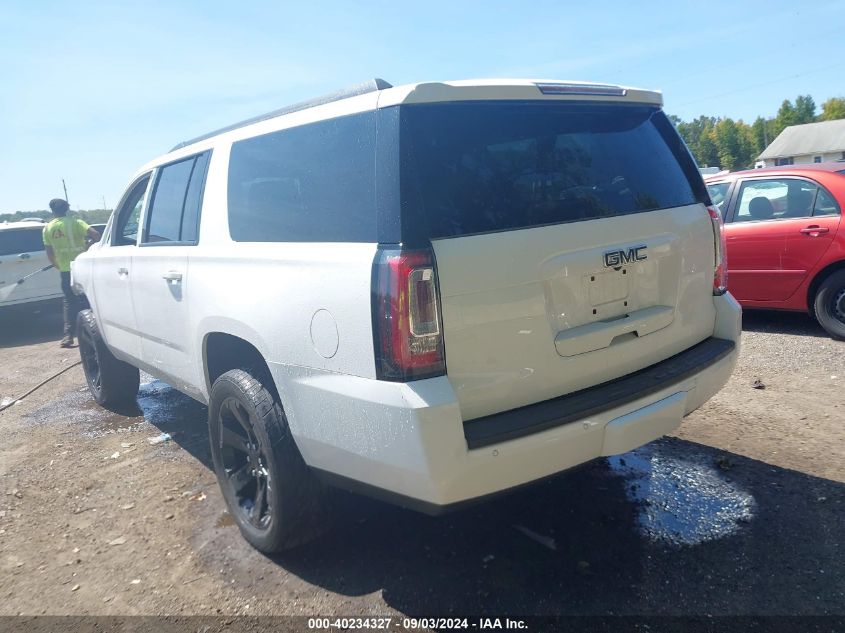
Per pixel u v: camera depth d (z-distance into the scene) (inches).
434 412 88.2
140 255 166.4
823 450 151.4
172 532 138.8
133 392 230.4
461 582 113.6
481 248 94.3
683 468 148.6
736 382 200.2
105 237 209.8
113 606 114.7
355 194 100.2
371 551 125.2
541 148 106.5
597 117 116.3
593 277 105.0
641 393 105.7
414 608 107.9
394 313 90.3
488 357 95.0
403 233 91.6
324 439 104.2
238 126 142.0
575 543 123.0
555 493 141.9
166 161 166.6
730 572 110.6
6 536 141.6
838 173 235.9
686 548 118.5
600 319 106.8
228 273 125.0
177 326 148.7
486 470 91.9
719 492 136.8
